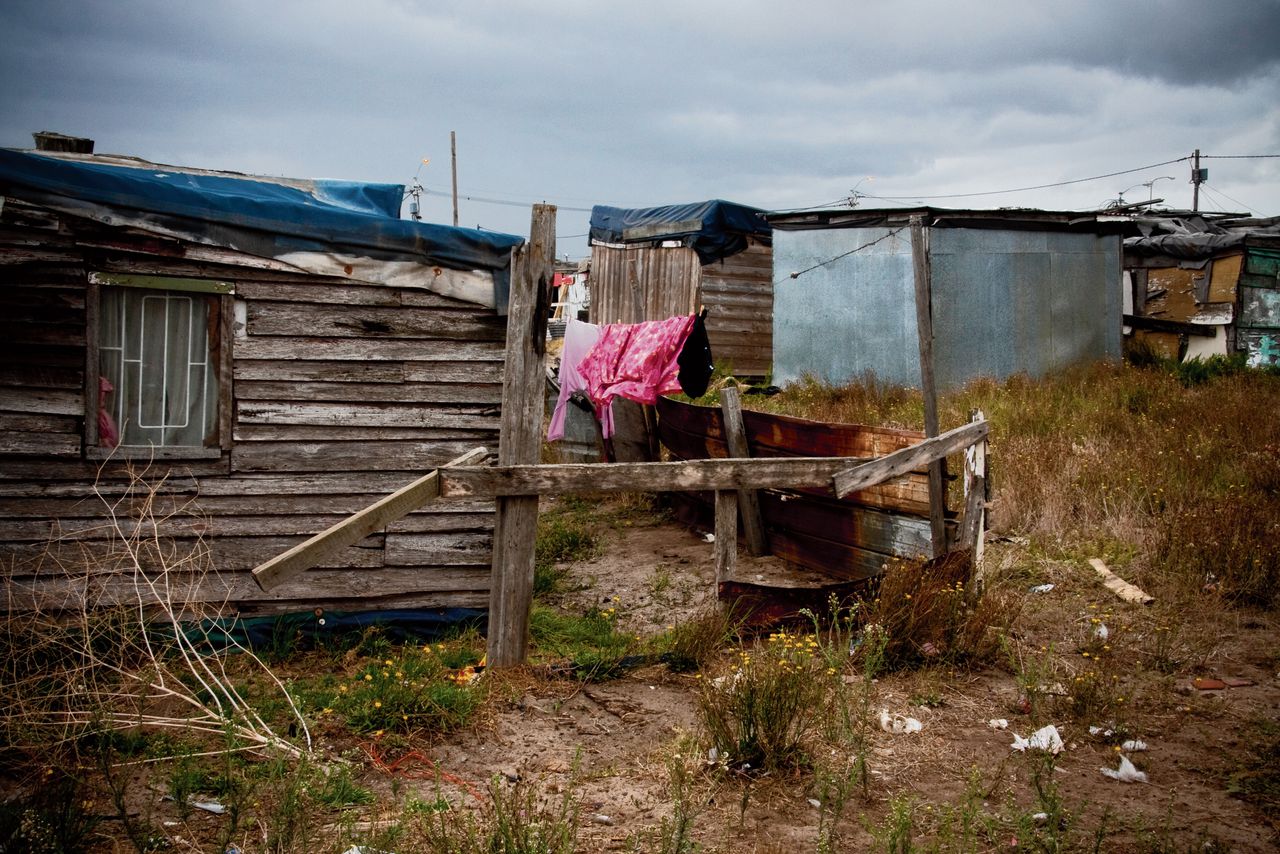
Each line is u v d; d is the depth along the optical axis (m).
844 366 16.91
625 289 20.62
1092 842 4.09
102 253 6.06
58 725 4.76
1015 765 4.90
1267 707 5.59
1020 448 10.59
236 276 6.33
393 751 4.99
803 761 4.82
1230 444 10.61
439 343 6.77
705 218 18.61
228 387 6.37
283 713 5.25
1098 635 6.67
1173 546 7.96
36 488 6.04
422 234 6.55
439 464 6.79
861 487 6.61
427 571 6.77
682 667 6.21
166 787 4.48
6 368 5.95
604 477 6.06
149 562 6.20
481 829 4.04
